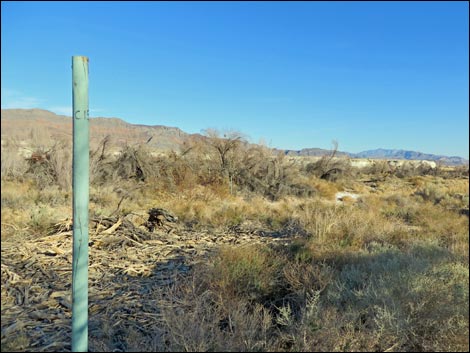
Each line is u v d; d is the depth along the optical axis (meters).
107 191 16.14
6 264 6.07
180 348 3.80
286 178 21.91
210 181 20.05
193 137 21.78
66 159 17.00
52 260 6.46
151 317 4.54
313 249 7.70
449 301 4.65
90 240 8.05
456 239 9.53
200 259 7.16
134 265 6.61
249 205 15.87
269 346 4.09
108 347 3.82
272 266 6.49
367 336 4.19
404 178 37.06
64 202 13.50
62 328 4.07
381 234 9.78
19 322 4.05
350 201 20.84
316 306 4.55
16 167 16.48
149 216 11.27
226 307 4.83
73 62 2.84
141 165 18.89
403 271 5.38
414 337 4.39
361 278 5.61
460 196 22.66
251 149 22.14
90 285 5.55
